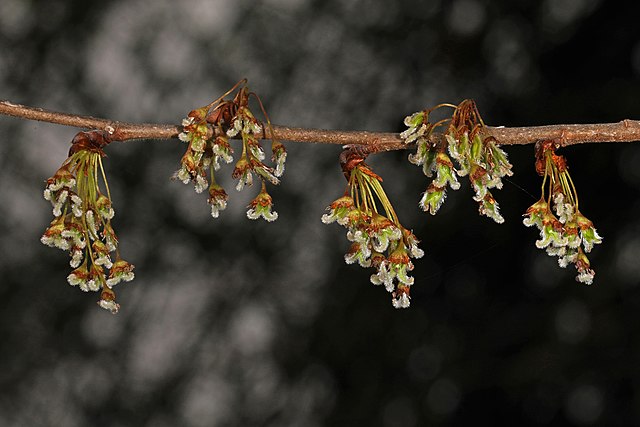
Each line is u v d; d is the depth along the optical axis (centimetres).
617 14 57
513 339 57
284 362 65
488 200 34
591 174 56
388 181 62
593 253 55
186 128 34
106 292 34
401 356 60
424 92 64
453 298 59
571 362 55
